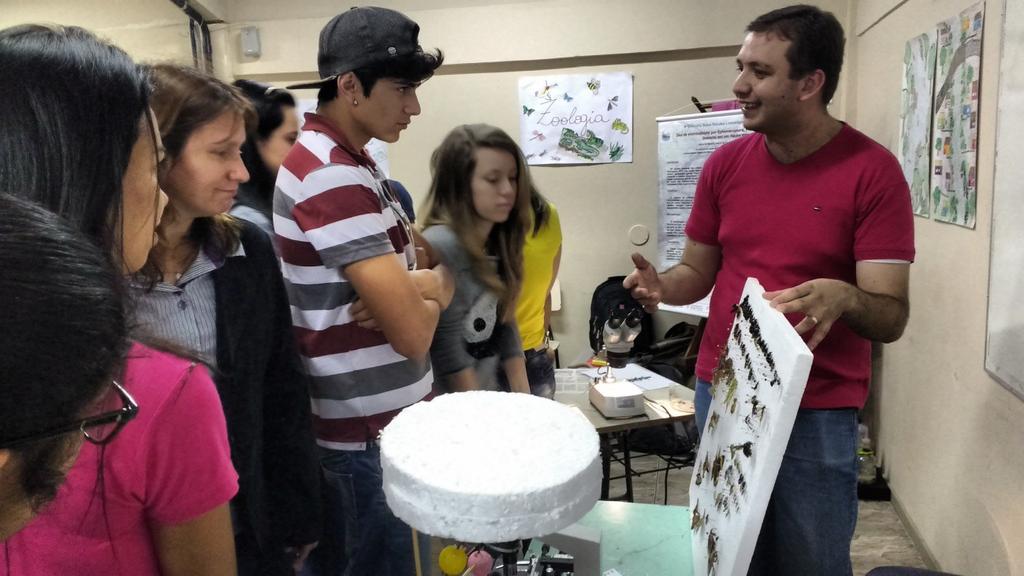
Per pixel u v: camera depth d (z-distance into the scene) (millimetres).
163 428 639
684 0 3330
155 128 583
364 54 1188
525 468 547
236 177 1027
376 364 1281
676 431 3057
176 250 1028
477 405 667
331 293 1252
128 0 3205
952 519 2105
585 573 904
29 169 472
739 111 3016
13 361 308
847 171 1274
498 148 1521
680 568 1131
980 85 1896
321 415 1315
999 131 1732
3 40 501
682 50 3441
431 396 1410
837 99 3289
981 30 1885
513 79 3604
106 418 372
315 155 1211
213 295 1060
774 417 817
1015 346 1640
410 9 3533
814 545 1297
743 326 1146
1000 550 1757
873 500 2791
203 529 702
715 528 1000
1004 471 1742
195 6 3436
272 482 1157
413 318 1225
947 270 2164
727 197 1469
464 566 746
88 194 491
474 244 1548
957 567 2068
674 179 3311
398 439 603
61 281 329
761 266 1390
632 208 3664
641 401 2121
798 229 1326
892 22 2701
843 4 3203
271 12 3590
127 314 391
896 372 2701
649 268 1505
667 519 1281
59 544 604
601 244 3730
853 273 1337
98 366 346
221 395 1048
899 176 1251
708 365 1545
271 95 1711
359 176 1203
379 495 1316
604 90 3541
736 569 837
